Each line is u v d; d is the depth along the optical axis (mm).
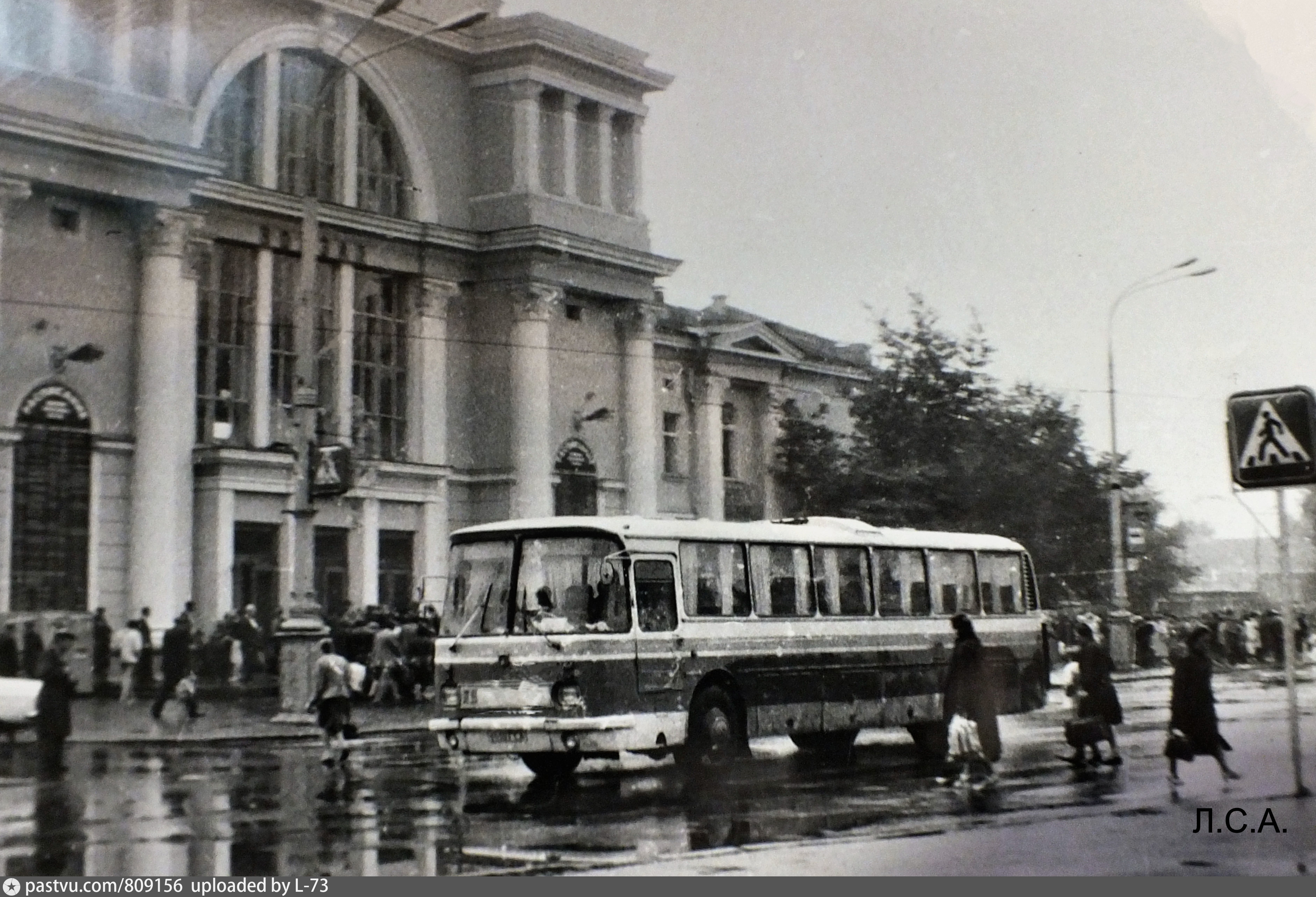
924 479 46000
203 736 23141
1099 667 17688
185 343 35344
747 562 18344
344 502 39594
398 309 42844
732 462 52562
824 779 17125
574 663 16125
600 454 46438
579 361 46125
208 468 35781
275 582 37531
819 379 55812
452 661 16672
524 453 43344
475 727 16359
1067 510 46438
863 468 47469
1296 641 48312
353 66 27828
